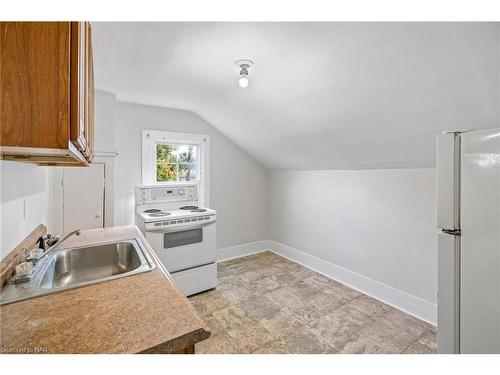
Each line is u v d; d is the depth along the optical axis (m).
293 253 3.68
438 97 1.48
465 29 1.11
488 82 1.27
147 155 2.98
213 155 3.53
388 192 2.48
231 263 3.58
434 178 2.14
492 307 0.91
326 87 1.80
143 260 1.31
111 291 0.97
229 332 2.03
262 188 4.10
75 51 0.64
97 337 0.72
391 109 1.73
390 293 2.47
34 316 0.81
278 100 2.18
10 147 0.58
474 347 0.96
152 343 0.70
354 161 2.60
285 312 2.32
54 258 1.35
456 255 1.02
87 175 2.35
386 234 2.50
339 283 2.92
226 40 1.49
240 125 3.02
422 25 1.16
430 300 2.18
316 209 3.29
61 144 0.60
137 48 1.62
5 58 0.57
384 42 1.31
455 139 1.02
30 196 1.48
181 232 2.59
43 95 0.59
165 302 0.90
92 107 1.32
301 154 3.00
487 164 0.91
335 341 1.91
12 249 1.20
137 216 2.80
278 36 1.42
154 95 2.56
